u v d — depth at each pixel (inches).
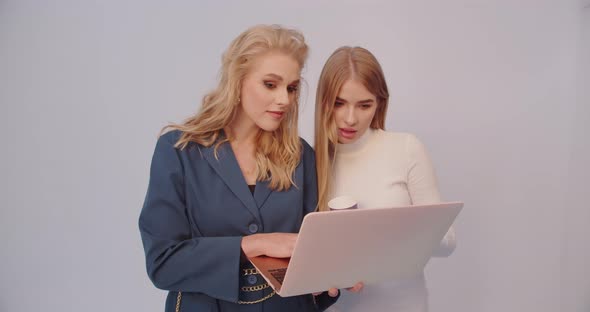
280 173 41.3
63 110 77.2
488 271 83.9
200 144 40.4
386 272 38.7
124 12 76.2
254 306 39.4
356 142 51.1
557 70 79.4
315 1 78.0
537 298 83.9
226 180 39.3
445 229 37.4
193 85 77.4
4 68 76.2
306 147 46.6
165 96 77.5
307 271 32.7
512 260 83.6
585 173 80.1
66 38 76.0
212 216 38.8
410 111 79.6
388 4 78.1
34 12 75.5
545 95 79.7
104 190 79.0
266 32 39.4
